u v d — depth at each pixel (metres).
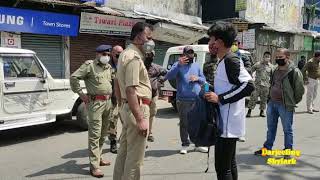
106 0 13.63
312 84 11.66
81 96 5.54
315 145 7.35
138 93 3.89
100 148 5.85
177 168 5.83
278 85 6.23
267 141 6.54
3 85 7.05
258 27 20.66
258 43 22.31
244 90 3.56
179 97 6.53
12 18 10.85
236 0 19.69
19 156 6.54
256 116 10.86
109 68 5.69
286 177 5.44
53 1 11.20
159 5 15.90
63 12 12.23
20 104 7.35
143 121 3.86
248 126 9.27
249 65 9.63
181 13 17.08
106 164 5.97
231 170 3.93
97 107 5.46
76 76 5.46
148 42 3.95
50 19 11.76
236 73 3.57
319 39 29.59
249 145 7.31
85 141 7.66
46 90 7.78
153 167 5.87
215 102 3.66
